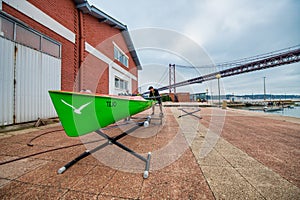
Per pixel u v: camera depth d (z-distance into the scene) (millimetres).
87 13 5535
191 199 902
